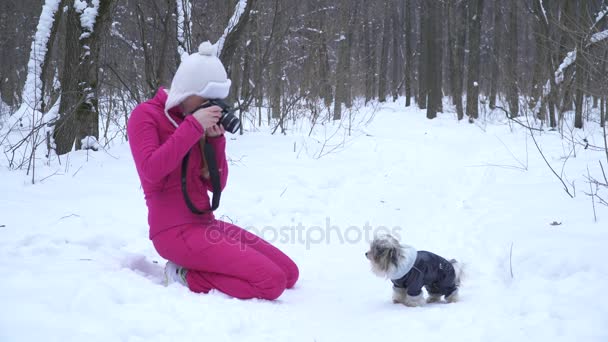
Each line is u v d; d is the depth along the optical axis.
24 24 19.88
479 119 19.72
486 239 5.52
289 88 14.32
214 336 3.12
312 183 8.00
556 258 4.43
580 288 3.79
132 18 12.02
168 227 4.08
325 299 4.28
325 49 15.39
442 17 24.80
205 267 4.02
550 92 14.00
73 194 6.32
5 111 14.62
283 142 10.56
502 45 22.62
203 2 11.22
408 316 3.76
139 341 2.91
